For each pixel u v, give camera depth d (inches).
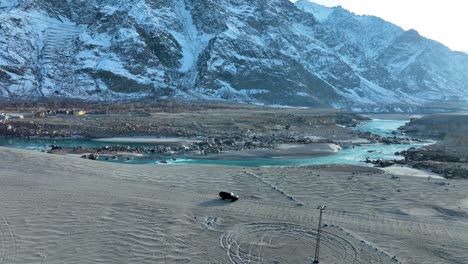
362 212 1136.8
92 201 1132.5
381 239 961.5
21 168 1406.3
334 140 3270.2
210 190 1307.8
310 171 1641.2
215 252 868.6
